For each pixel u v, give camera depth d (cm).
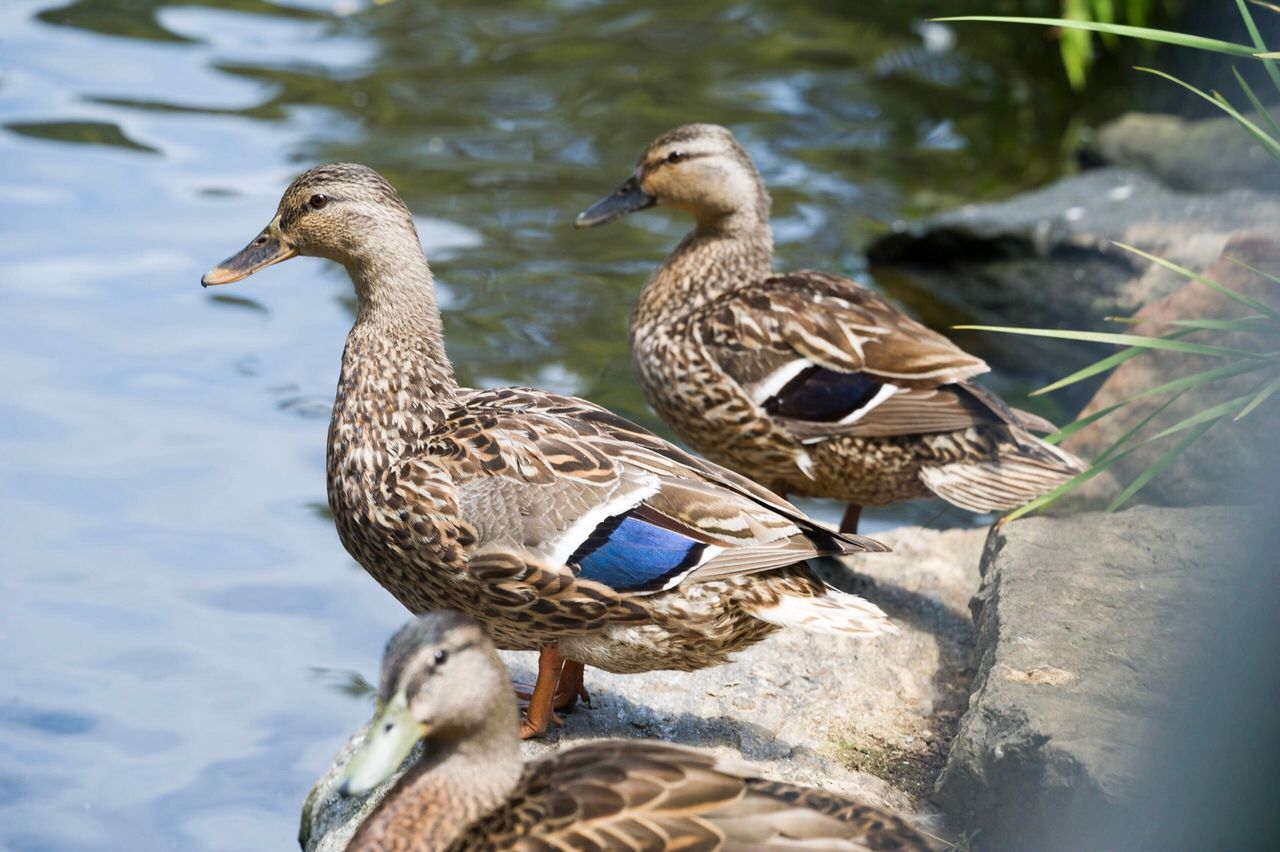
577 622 814
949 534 1089
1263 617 712
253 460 1237
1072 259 1491
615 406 1299
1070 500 1098
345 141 1747
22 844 864
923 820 767
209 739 954
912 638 952
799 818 606
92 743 945
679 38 2053
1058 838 702
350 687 1006
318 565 1126
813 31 2083
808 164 1748
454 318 1429
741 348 1098
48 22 2000
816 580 835
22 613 1055
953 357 1066
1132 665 780
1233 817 654
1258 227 1448
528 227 1595
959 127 1844
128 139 1723
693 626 814
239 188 1641
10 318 1403
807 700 886
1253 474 1031
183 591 1088
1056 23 854
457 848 629
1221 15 1794
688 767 632
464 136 1772
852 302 1115
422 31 2050
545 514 811
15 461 1212
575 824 611
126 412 1287
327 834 810
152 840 872
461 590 829
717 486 836
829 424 1070
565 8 2141
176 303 1448
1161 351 1132
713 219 1215
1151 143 1642
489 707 655
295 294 1491
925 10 2119
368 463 860
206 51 1952
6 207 1578
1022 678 773
